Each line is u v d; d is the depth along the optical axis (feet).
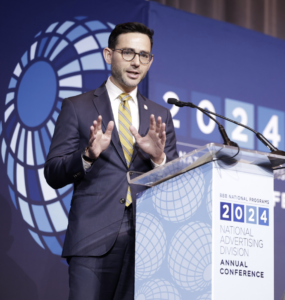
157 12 16.43
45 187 13.66
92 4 15.48
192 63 16.67
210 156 6.27
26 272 12.92
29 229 13.21
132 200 8.87
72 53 14.83
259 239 6.39
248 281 6.16
